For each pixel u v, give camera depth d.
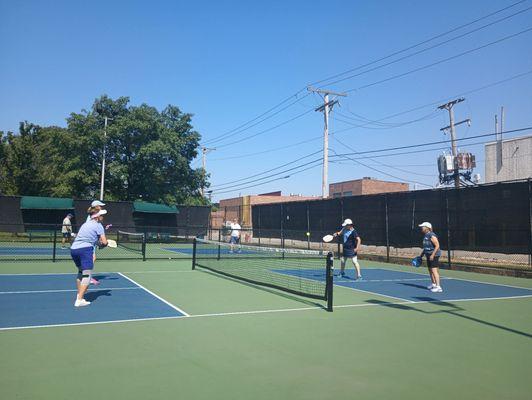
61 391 4.51
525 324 7.98
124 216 31.34
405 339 6.82
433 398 4.54
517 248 15.95
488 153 26.78
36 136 36.41
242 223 39.28
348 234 14.37
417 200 19.53
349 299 10.31
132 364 5.40
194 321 7.73
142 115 35.12
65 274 13.59
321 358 5.79
